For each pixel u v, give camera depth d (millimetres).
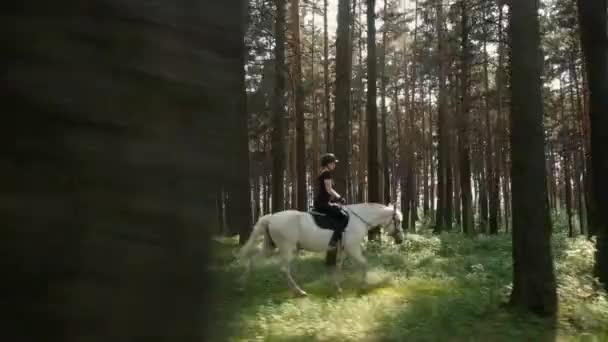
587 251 11648
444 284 10906
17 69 885
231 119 1097
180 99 987
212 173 1042
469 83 25875
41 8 895
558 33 25094
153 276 949
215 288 1047
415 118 40375
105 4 925
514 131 8109
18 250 869
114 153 922
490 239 20109
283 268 9945
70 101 897
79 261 892
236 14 1109
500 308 8211
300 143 19578
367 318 7641
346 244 10281
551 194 44656
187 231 990
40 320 876
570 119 35062
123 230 922
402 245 16500
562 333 7242
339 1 15195
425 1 26047
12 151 878
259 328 6535
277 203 18656
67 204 891
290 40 19234
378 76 33500
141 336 936
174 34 981
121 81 931
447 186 29125
